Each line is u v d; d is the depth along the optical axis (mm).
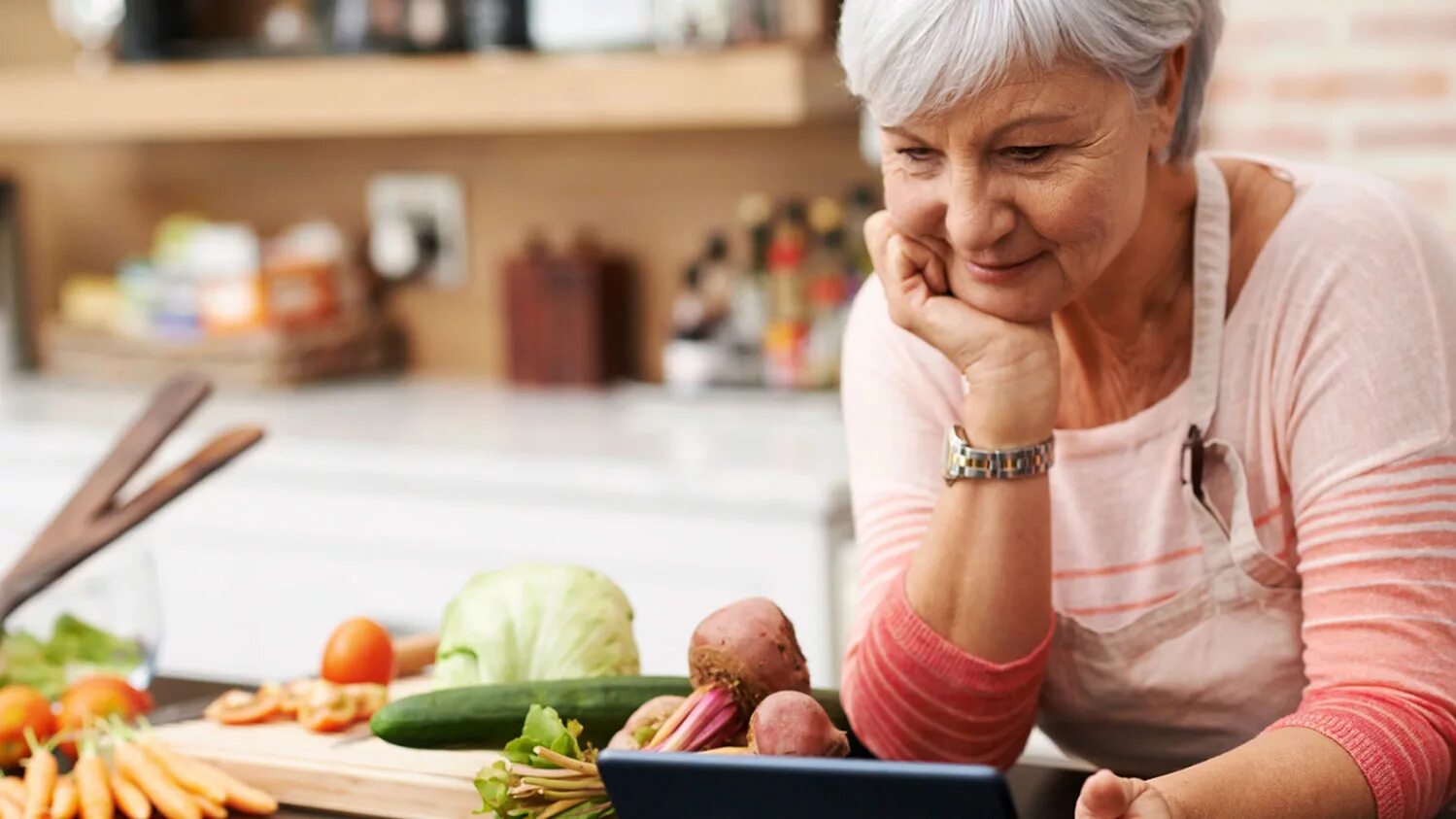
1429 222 1431
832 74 3514
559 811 1321
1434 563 1331
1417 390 1359
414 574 3422
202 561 3602
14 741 1623
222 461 1777
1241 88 3158
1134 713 1552
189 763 1529
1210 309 1467
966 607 1412
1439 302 1381
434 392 4094
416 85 3762
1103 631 1534
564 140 4156
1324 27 3088
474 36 3805
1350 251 1401
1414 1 3023
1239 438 1474
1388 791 1272
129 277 4324
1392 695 1313
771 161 3957
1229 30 3152
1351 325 1386
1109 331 1494
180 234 4297
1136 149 1308
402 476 3406
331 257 4312
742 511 3115
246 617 3578
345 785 1497
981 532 1408
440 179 4297
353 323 4301
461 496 3359
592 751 1367
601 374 4043
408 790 1473
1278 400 1440
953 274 1412
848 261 3721
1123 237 1332
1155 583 1515
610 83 3553
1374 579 1344
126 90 4062
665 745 1365
